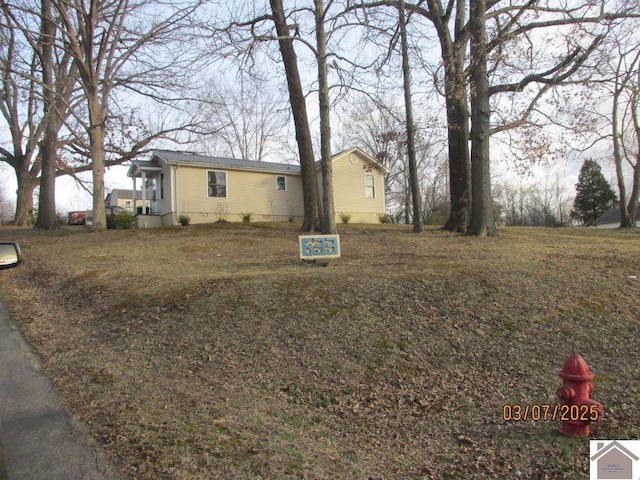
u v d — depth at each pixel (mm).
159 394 4746
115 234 18141
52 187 22656
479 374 5504
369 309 6945
